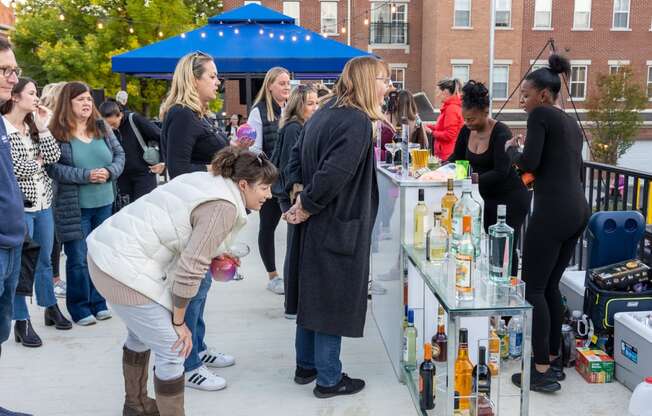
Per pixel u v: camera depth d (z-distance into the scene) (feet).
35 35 66.95
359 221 9.45
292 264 10.24
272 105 14.85
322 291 9.61
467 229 7.79
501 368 10.27
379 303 13.08
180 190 7.72
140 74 26.86
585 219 10.01
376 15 86.74
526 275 10.11
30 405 9.93
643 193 12.59
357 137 9.00
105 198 13.35
